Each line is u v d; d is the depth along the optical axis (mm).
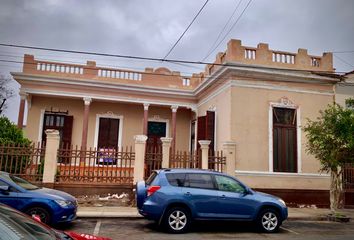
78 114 19344
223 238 8609
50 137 12625
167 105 19891
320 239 8906
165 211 8859
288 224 11195
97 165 13016
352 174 15625
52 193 9039
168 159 13664
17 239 3268
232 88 15164
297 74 15625
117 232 8914
